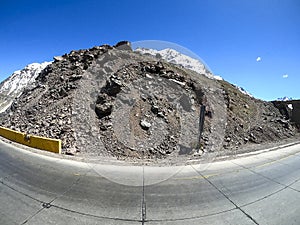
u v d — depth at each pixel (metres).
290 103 34.41
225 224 4.49
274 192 6.42
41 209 4.86
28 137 12.85
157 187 6.38
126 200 5.43
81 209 4.89
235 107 23.14
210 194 6.04
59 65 25.62
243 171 8.64
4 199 5.35
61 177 7.05
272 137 19.80
